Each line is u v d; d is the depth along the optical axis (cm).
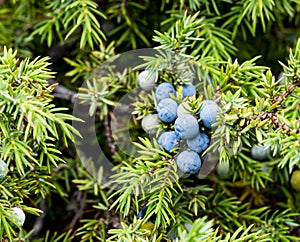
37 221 41
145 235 33
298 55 33
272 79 33
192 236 30
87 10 39
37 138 32
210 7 41
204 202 37
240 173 39
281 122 32
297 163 32
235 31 40
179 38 34
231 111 32
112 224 38
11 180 34
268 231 37
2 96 31
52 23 41
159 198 33
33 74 33
